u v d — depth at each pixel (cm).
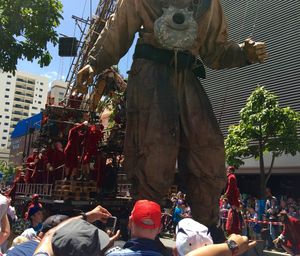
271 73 2564
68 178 968
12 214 962
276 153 1991
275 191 2597
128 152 746
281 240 1138
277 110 1909
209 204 743
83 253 256
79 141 970
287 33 2522
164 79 741
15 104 12019
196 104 750
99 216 395
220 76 2925
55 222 389
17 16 957
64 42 1509
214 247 258
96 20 1384
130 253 308
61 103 1166
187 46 733
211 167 737
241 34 2827
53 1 981
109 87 1030
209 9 769
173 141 716
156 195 712
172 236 1225
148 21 754
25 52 973
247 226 1559
